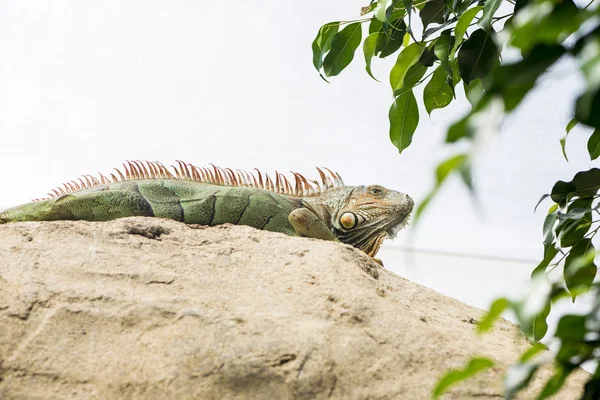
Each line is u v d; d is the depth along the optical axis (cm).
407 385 466
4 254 533
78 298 501
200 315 490
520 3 434
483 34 481
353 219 769
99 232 579
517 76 191
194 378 457
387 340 491
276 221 734
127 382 460
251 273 558
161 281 529
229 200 719
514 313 239
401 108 607
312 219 729
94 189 691
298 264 566
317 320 498
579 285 355
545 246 516
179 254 574
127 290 515
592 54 185
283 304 515
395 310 522
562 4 192
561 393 480
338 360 470
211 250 587
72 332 484
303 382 455
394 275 654
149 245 578
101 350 476
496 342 554
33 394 457
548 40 192
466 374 251
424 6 563
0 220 657
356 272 560
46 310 493
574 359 250
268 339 474
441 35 532
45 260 533
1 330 479
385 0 550
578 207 501
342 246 613
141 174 725
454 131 189
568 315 244
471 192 177
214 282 539
